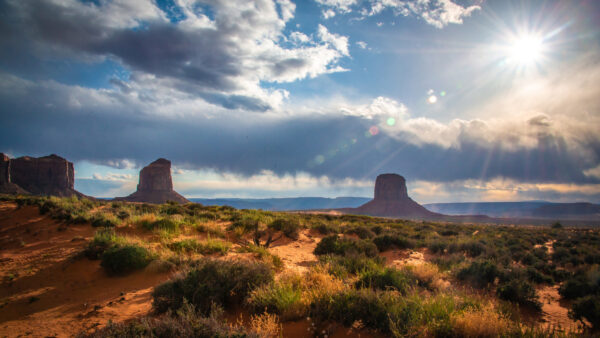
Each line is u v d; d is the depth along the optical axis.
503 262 13.91
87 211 16.81
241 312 5.97
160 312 5.79
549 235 32.69
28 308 6.35
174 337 4.16
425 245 19.81
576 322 7.18
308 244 17.92
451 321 5.06
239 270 6.96
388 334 4.88
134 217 15.73
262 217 23.81
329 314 5.31
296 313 5.50
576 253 19.28
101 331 4.36
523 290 8.51
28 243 11.62
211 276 6.46
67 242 11.76
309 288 7.01
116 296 7.03
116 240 10.64
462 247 17.59
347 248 13.46
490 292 9.32
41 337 4.90
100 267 9.06
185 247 11.34
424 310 5.56
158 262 8.88
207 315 5.49
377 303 5.39
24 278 8.17
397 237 19.16
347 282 7.70
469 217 173.38
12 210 15.94
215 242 12.43
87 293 7.29
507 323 5.49
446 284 9.06
